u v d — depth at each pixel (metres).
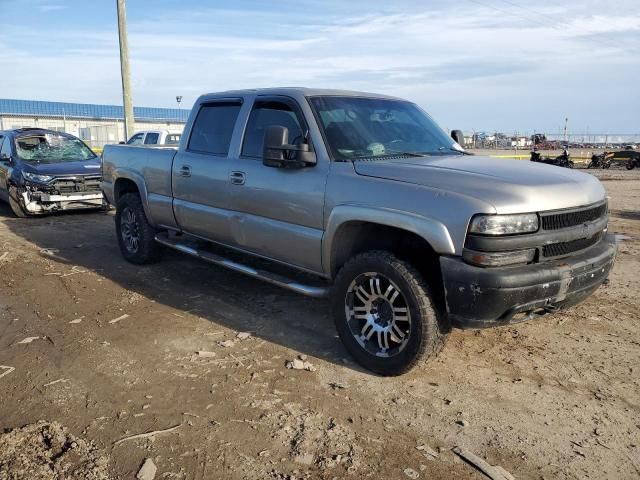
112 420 3.35
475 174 3.76
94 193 10.91
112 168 7.00
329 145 4.29
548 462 3.00
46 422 3.31
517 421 3.39
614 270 6.76
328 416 3.42
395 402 3.59
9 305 5.39
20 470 2.86
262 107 4.93
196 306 5.39
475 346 4.46
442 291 3.72
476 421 3.39
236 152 5.04
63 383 3.80
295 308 5.33
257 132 4.91
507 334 4.71
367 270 3.89
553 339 4.61
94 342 4.50
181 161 5.68
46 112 51.75
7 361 4.14
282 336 4.66
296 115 4.55
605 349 4.42
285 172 4.46
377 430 3.28
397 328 3.83
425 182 3.71
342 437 3.20
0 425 3.28
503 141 55.00
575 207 3.71
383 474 2.88
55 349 4.36
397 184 3.76
